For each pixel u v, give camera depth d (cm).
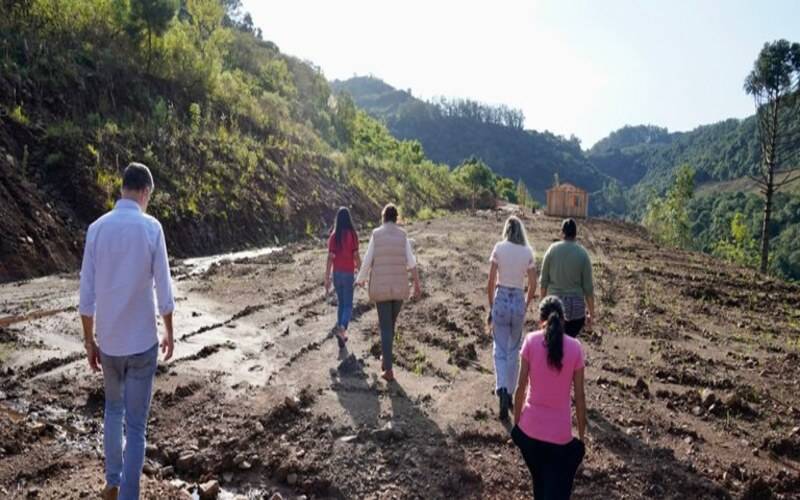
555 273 598
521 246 610
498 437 542
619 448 534
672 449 540
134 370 370
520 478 480
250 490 450
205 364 706
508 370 591
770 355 884
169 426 532
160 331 828
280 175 2478
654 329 984
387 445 516
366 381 672
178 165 1859
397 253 659
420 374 711
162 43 2419
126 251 362
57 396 582
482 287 1302
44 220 1272
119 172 1588
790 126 2512
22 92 1561
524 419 382
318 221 2505
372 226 2853
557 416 375
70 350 719
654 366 782
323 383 661
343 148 4166
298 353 769
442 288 1264
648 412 621
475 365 761
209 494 429
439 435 540
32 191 1308
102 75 1930
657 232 3847
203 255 1688
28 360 669
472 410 600
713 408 636
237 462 477
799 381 762
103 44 2130
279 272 1350
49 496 393
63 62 1789
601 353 832
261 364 721
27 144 1440
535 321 1003
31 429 484
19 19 1820
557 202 4591
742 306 1259
